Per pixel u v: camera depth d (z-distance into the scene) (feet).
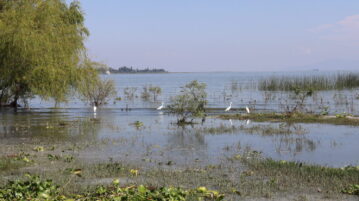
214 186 29.99
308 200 26.61
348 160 40.50
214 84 253.44
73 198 26.08
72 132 60.49
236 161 39.52
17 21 79.41
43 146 48.24
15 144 49.85
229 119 76.64
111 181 31.22
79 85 92.84
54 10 86.43
